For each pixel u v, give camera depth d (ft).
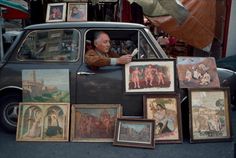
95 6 42.68
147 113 17.75
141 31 18.33
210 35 30.07
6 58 18.74
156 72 17.99
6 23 35.50
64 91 18.13
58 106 18.16
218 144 17.58
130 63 17.99
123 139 17.29
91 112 18.02
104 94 18.01
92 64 17.63
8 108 18.99
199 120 17.83
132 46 18.81
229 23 33.22
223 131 17.89
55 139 17.87
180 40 31.12
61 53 18.38
